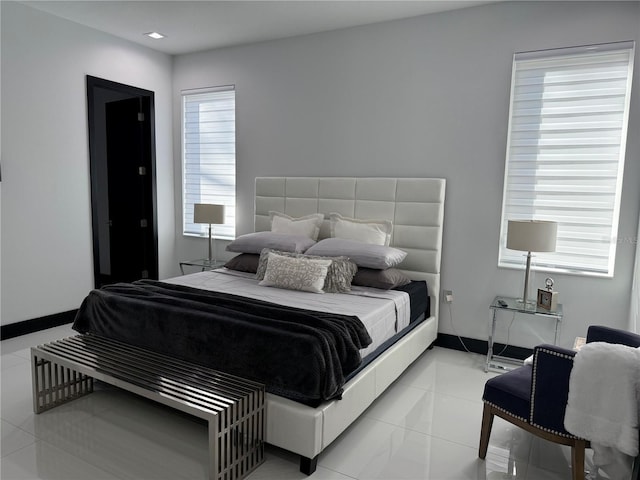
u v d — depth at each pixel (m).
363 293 3.20
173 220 5.33
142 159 4.98
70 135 4.15
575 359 1.81
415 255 3.79
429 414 2.72
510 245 3.15
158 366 2.38
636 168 3.08
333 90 4.17
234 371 2.29
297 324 2.25
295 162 4.45
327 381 2.06
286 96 4.43
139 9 3.75
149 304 2.62
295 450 2.10
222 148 4.96
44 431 2.42
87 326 2.93
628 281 3.16
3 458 2.18
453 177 3.71
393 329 2.97
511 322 3.58
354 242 3.56
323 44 4.18
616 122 3.19
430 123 3.76
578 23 3.19
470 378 3.25
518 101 3.48
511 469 2.19
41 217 3.97
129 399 2.81
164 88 5.04
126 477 2.05
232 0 3.51
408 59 3.80
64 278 4.20
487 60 3.50
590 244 3.34
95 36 4.26
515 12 3.38
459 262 3.75
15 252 3.80
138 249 5.11
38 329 4.00
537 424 1.98
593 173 3.29
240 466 2.06
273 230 4.24
